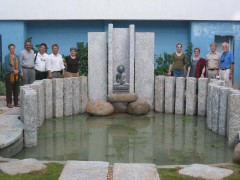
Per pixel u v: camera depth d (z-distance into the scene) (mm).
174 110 12078
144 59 12445
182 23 16672
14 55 11258
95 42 12320
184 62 12609
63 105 11461
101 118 11219
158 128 10000
